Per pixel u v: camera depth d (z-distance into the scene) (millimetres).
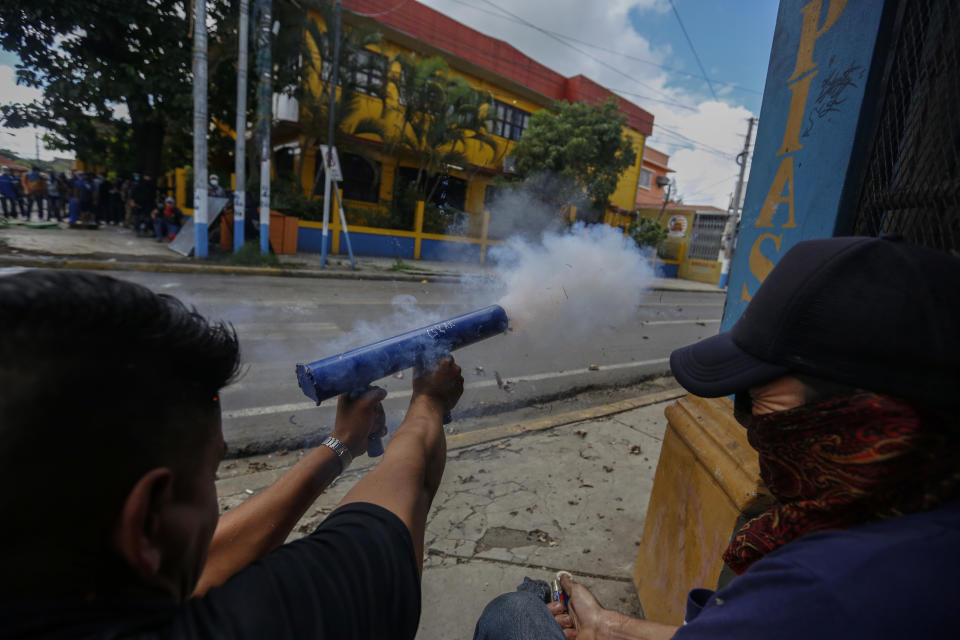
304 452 3539
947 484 587
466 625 2111
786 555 607
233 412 3998
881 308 582
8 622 398
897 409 592
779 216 1756
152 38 13445
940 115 1250
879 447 604
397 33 17641
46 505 394
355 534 607
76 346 405
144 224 14594
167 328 479
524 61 21203
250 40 13227
